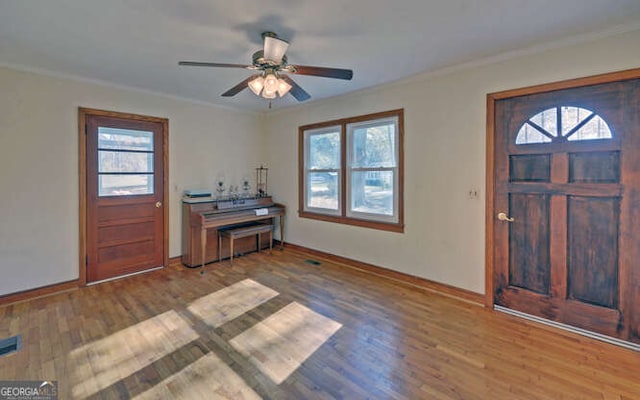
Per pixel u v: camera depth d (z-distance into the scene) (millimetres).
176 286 3414
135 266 3820
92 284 3467
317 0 1852
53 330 2467
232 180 4809
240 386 1843
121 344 2275
